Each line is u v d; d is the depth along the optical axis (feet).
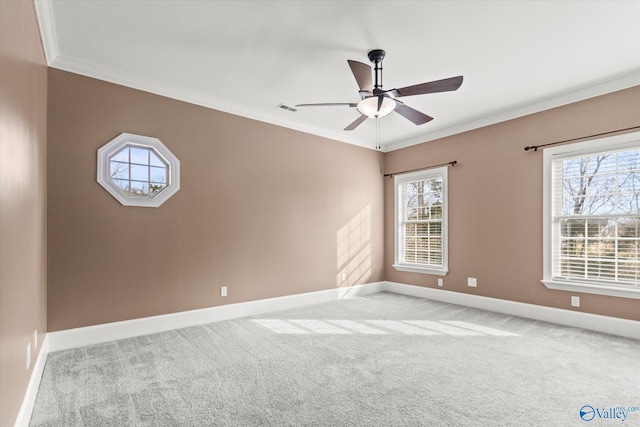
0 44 4.58
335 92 12.22
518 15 7.79
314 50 9.37
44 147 8.94
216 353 9.34
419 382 7.61
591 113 11.62
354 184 17.80
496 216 14.23
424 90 8.58
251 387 7.38
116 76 10.59
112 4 7.45
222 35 8.70
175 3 7.43
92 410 6.45
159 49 9.34
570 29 8.30
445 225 16.08
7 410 4.93
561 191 12.41
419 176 17.43
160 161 11.59
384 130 16.40
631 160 10.83
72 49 9.29
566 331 11.32
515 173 13.64
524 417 6.23
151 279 11.16
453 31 8.43
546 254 12.62
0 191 4.57
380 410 6.47
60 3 7.38
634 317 10.66
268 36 8.74
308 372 8.13
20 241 5.88
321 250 16.19
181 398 6.90
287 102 13.10
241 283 13.35
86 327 9.91
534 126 13.11
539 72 10.53
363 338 10.64
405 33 8.54
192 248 12.09
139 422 6.07
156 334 10.97
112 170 10.59
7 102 4.94
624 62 9.89
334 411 6.43
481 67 10.25
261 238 14.02
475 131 15.05
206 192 12.51
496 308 14.08
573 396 6.98
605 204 11.37
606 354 9.25
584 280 11.76
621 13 7.65
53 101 9.55
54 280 9.43
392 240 18.78
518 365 8.54
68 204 9.71
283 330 11.46
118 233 10.55
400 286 18.21
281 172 14.80
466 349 9.67
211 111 12.75
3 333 4.74
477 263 14.83
